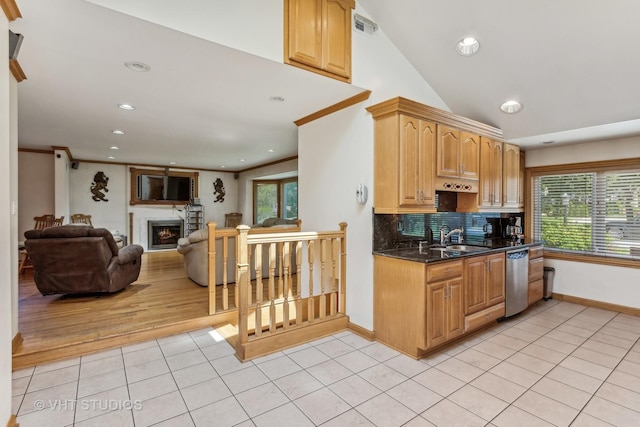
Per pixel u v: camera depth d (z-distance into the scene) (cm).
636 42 245
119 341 294
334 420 196
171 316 338
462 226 425
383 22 304
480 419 197
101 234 381
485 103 360
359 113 316
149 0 188
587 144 427
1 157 166
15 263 261
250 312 356
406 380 241
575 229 447
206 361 269
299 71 258
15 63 238
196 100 323
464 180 338
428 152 301
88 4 173
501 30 271
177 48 220
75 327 307
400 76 328
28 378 240
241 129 439
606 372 254
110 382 236
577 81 295
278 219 720
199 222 862
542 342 311
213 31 211
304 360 272
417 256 287
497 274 347
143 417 197
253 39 227
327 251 361
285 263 302
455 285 295
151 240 812
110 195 761
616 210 413
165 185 827
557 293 457
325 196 361
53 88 291
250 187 906
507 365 265
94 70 254
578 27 248
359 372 253
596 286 422
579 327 351
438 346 300
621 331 339
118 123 410
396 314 291
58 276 378
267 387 231
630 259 398
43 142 536
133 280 454
